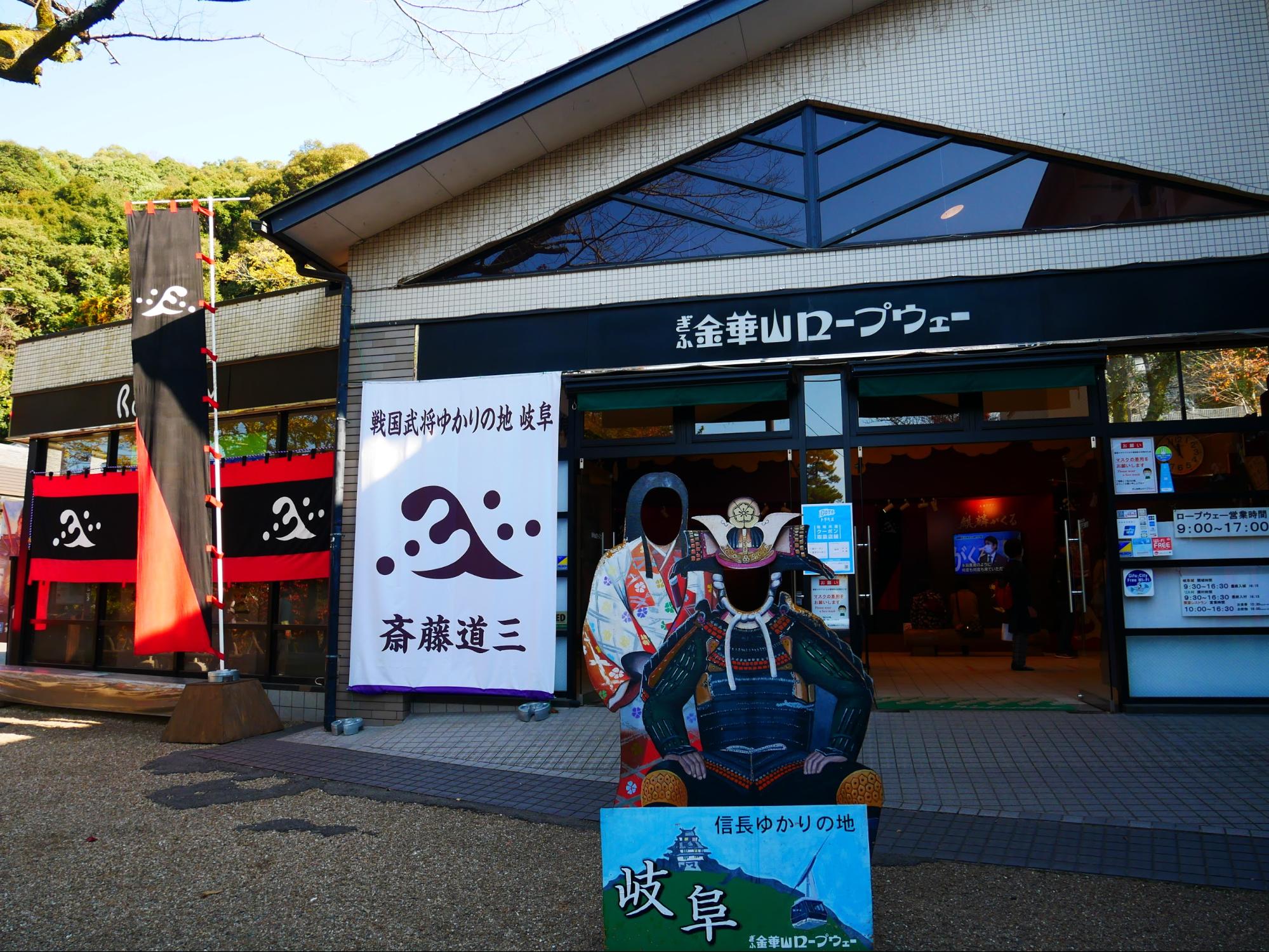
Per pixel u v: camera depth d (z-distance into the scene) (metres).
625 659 3.55
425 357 8.19
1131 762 5.48
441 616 7.45
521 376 7.50
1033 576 12.46
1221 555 6.71
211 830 4.89
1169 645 6.74
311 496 8.71
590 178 8.13
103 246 32.06
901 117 7.52
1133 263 6.90
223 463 9.35
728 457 10.50
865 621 8.01
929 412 7.39
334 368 8.82
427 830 4.82
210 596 7.79
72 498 10.65
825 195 7.70
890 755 5.80
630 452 7.77
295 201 7.91
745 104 7.86
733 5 7.30
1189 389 6.88
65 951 3.33
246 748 7.00
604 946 3.31
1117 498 6.87
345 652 7.86
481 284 8.16
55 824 5.07
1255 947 3.21
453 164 7.96
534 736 6.79
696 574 3.32
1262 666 6.61
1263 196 6.79
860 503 8.19
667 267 7.73
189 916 3.66
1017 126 7.30
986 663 10.64
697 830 3.03
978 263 7.14
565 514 7.89
